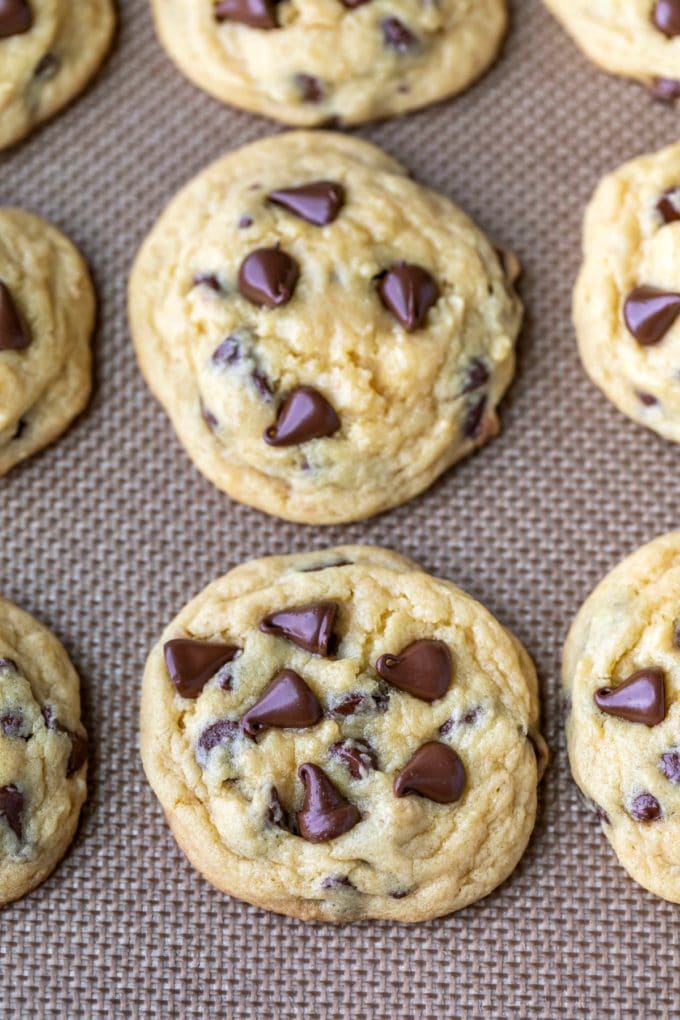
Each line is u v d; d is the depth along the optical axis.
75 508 0.50
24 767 0.48
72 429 0.50
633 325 0.49
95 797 0.49
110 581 0.50
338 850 0.47
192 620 0.49
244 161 0.50
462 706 0.48
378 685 0.48
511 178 0.51
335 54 0.50
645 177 0.50
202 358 0.49
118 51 0.52
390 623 0.48
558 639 0.49
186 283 0.50
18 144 0.51
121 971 0.48
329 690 0.48
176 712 0.48
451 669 0.48
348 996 0.48
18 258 0.50
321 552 0.49
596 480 0.50
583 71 0.51
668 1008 0.48
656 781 0.47
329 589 0.48
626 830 0.48
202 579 0.50
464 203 0.51
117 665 0.50
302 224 0.49
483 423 0.50
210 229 0.50
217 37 0.51
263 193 0.50
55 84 0.51
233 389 0.49
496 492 0.50
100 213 0.51
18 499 0.50
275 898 0.48
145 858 0.49
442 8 0.50
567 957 0.48
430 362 0.49
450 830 0.47
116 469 0.50
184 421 0.50
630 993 0.48
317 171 0.50
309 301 0.49
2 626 0.49
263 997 0.48
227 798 0.47
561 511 0.50
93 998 0.48
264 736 0.48
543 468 0.50
